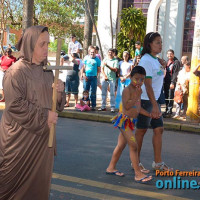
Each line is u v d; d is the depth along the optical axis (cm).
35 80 279
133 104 484
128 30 1772
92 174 521
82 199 429
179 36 1758
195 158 645
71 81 1096
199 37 933
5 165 278
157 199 439
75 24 3133
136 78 479
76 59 1084
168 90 1008
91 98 1069
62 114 1030
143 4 1916
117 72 1034
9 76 273
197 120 948
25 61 281
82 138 759
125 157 617
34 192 287
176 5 1753
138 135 532
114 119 507
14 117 270
